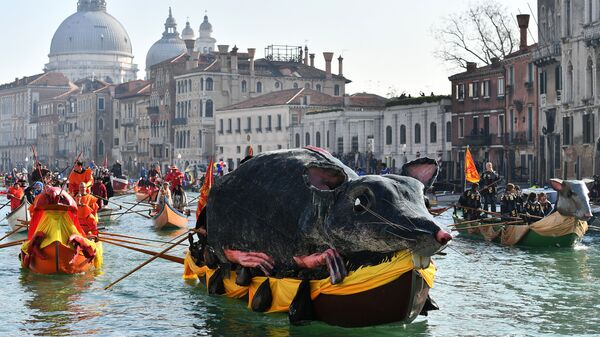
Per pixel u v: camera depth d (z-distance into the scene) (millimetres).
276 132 113250
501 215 29828
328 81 134125
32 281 21672
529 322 17359
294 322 16000
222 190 17156
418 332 16359
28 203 35812
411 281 14883
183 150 134250
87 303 19109
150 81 151250
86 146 174625
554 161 67000
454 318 17594
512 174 74688
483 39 85312
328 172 15391
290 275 16438
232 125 123125
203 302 18875
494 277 22656
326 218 15242
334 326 16219
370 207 14797
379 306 15203
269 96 118812
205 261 19125
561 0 64312
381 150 96312
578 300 19531
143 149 151375
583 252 27844
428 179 16094
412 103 90688
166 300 19219
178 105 135750
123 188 73312
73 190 29125
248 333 16188
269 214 16266
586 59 60562
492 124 78625
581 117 61594
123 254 26703
